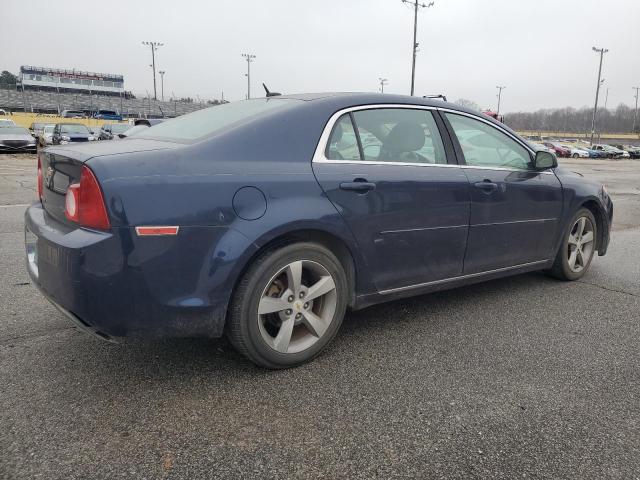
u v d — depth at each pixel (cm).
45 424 241
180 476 209
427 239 345
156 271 249
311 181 291
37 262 276
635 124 10556
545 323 379
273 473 212
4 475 206
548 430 244
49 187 288
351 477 211
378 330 361
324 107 315
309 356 305
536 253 433
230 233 264
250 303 277
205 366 301
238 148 279
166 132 323
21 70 9425
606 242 509
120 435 234
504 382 289
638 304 424
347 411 257
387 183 320
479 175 375
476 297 436
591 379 295
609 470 217
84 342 330
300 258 290
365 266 319
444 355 322
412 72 4044
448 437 237
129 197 243
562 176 452
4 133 2459
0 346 322
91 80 9962
